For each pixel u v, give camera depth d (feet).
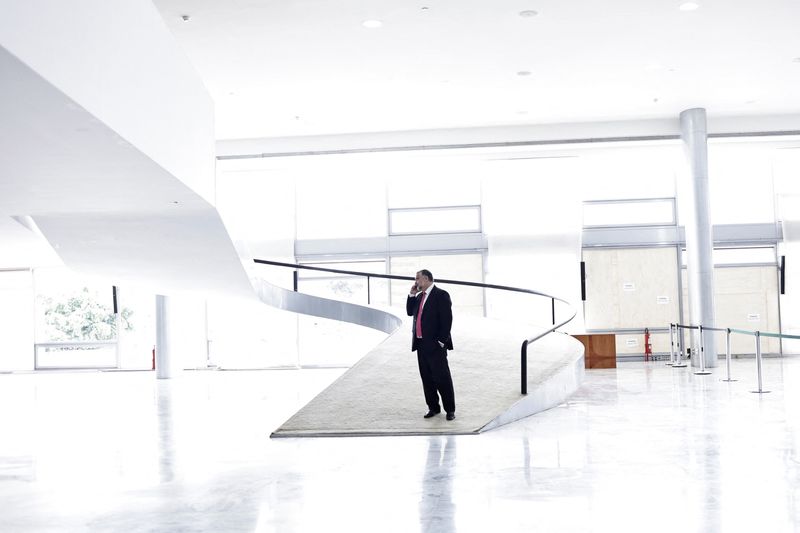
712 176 66.85
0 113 14.67
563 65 47.26
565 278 65.10
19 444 28.48
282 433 27.45
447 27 40.16
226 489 19.30
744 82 52.13
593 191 66.80
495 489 18.49
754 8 38.70
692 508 16.42
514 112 58.54
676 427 27.84
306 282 68.23
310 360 67.62
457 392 32.50
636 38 42.73
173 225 28.09
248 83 49.03
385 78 48.85
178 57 21.34
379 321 47.11
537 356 38.86
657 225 66.44
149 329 71.51
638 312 66.03
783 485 18.43
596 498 17.44
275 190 67.87
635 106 57.98
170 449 26.05
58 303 72.74
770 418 29.66
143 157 18.56
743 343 66.03
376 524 15.66
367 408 30.40
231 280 37.83
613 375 51.03
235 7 36.58
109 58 15.74
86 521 16.69
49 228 28.40
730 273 66.39
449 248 67.26
